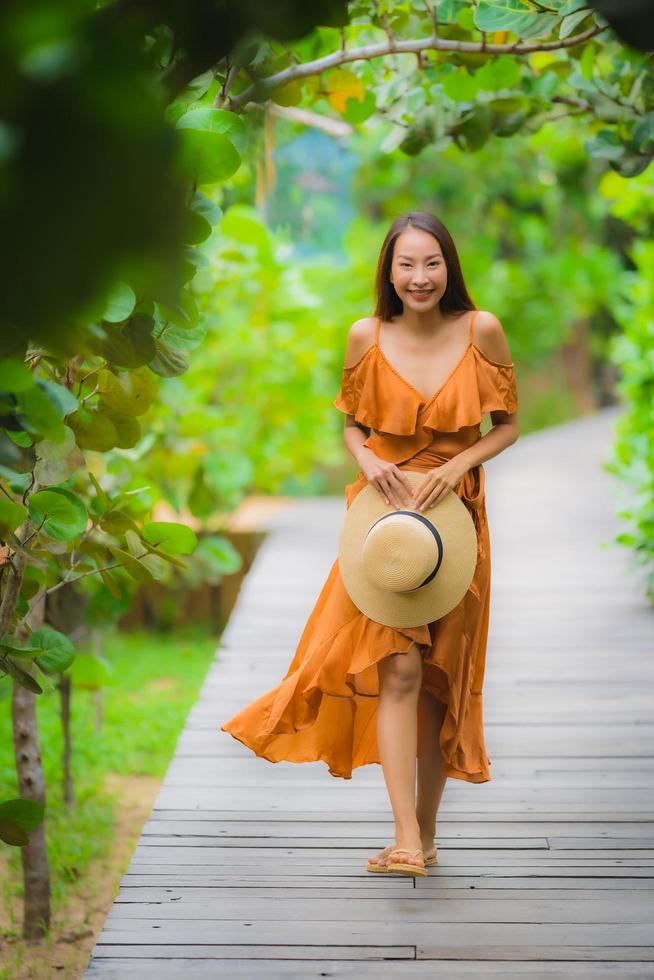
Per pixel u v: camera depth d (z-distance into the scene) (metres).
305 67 4.51
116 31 1.20
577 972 3.55
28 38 1.14
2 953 5.44
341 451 17.39
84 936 5.66
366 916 3.94
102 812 7.22
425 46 4.68
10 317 1.26
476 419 3.89
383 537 3.81
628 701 6.73
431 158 18.28
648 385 9.53
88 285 1.16
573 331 30.31
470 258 20.83
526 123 6.02
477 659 4.18
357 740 4.32
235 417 12.30
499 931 3.83
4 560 3.82
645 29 1.59
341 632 3.99
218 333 11.67
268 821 4.89
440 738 4.07
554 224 24.00
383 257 3.99
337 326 14.23
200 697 6.91
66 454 3.44
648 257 9.87
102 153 1.13
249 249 10.36
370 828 4.81
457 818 4.89
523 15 4.08
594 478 16.75
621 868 4.34
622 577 10.37
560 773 5.48
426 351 3.97
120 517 3.97
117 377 3.71
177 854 4.52
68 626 7.19
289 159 13.02
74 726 9.23
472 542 3.93
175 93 1.93
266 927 3.87
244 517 14.24
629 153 5.41
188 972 3.56
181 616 12.95
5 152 1.12
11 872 6.54
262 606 9.54
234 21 1.59
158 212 1.17
